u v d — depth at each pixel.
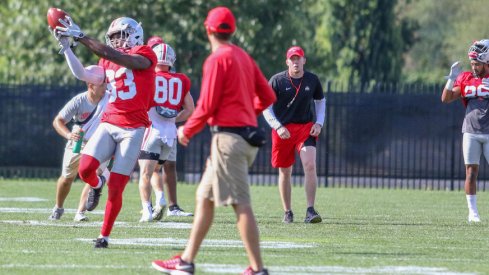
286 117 41.22
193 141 76.44
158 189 42.00
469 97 43.41
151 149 40.84
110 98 31.16
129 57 30.48
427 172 74.88
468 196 44.34
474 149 43.66
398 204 56.25
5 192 60.94
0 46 107.94
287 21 107.00
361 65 153.25
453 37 187.50
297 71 41.03
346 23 153.88
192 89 73.38
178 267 25.42
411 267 28.14
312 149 41.66
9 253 29.75
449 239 36.03
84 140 38.94
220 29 25.42
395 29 155.50
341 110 75.62
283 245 33.09
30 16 105.06
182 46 102.81
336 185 77.25
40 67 104.50
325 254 30.77
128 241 33.38
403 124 75.19
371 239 35.62
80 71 30.52
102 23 100.81
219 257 29.44
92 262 28.02
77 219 40.44
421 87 77.06
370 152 75.50
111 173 30.98
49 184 69.94
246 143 24.98
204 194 25.30
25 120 75.62
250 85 25.52
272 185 75.56
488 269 28.02
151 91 31.42
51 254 29.61
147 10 101.81
